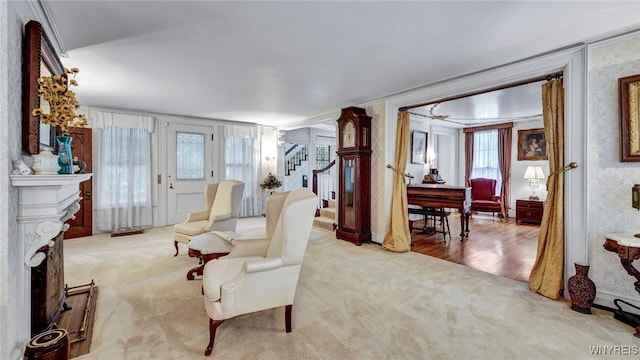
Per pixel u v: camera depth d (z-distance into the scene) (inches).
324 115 224.1
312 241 187.8
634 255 79.6
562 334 79.2
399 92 162.4
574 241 100.8
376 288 110.7
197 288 108.5
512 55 108.7
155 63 117.1
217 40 96.3
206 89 155.7
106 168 197.8
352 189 188.4
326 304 97.0
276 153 287.3
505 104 196.7
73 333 76.3
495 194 272.4
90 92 160.9
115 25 85.9
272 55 109.0
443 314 90.5
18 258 59.7
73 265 133.4
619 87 90.9
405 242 163.3
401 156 168.4
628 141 89.7
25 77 61.9
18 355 57.7
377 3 74.4
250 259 89.5
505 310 93.4
